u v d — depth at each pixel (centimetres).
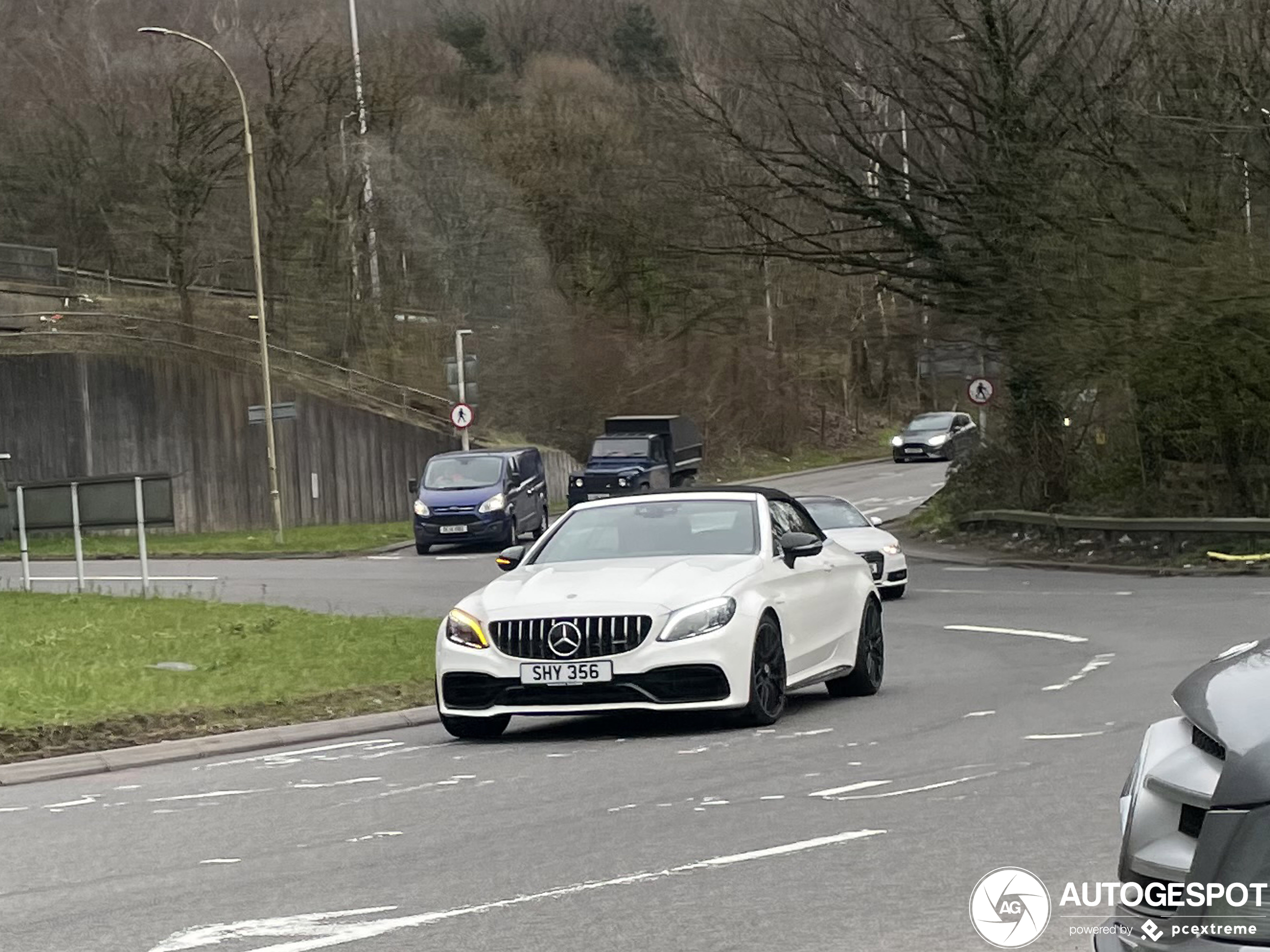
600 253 7456
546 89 7481
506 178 7281
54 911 747
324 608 2738
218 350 6116
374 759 1239
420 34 8269
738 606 1263
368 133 7000
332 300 6862
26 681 1636
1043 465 3903
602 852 827
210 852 876
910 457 7712
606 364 7512
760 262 4953
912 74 3791
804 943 636
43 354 5544
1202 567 3020
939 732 1237
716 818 907
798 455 8388
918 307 4325
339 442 5816
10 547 4941
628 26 8381
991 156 3575
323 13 7825
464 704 1277
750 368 8206
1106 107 3372
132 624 2259
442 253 7231
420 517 4262
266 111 6619
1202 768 443
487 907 715
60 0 7206
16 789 1187
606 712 1277
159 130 6756
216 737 1385
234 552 4378
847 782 1014
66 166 6925
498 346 7269
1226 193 3166
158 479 2905
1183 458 3544
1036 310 3306
